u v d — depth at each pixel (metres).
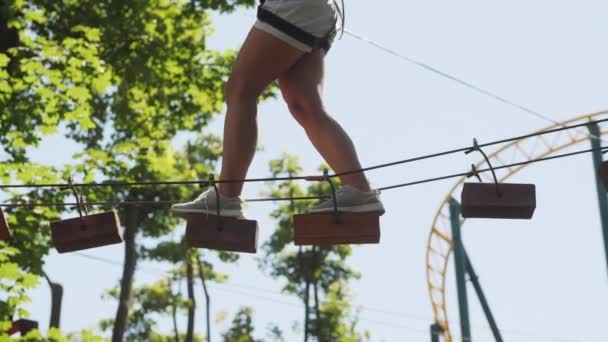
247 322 36.94
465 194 5.32
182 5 18.23
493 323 38.62
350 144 5.25
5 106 14.34
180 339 37.56
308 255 36.72
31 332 12.38
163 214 30.14
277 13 5.07
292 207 37.03
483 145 5.17
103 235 5.51
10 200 13.72
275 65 5.12
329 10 5.21
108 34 16.86
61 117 14.48
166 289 35.53
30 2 16.50
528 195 5.31
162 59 17.52
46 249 13.79
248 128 5.12
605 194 34.72
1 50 15.27
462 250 39.28
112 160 14.91
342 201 5.24
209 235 5.25
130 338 34.94
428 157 5.18
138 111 18.22
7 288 12.26
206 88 18.47
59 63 14.70
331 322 36.00
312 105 5.26
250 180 5.17
